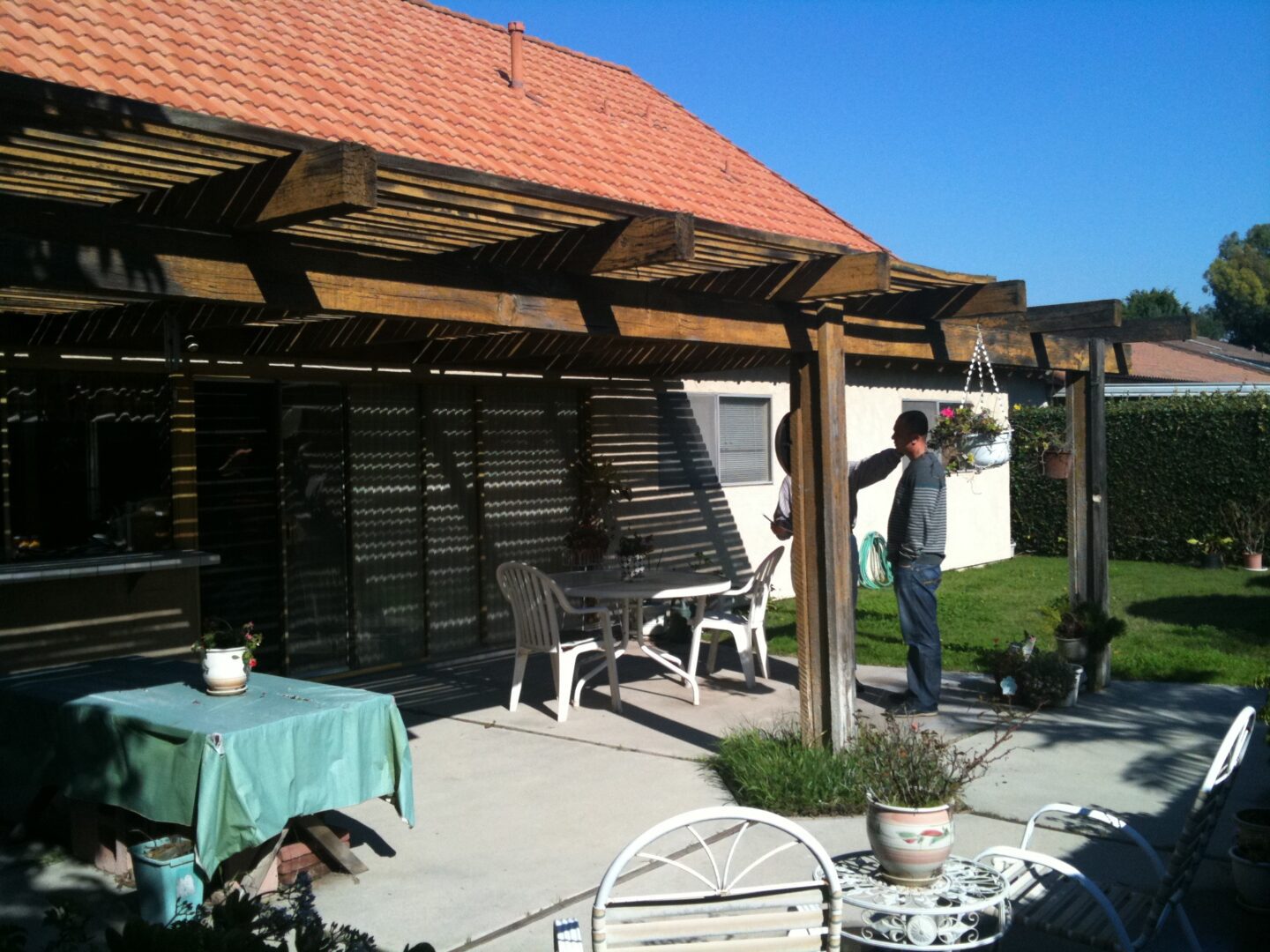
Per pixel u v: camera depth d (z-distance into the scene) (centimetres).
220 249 388
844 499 601
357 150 343
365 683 869
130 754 457
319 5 841
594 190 709
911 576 755
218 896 443
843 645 593
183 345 734
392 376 899
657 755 667
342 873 488
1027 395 1864
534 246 479
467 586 988
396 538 928
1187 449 1714
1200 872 482
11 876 490
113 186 376
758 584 871
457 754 680
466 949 414
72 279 350
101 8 579
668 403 1159
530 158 712
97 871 495
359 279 430
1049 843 514
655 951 302
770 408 1286
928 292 691
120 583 710
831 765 568
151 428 729
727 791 597
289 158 357
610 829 542
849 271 548
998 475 1802
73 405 690
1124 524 1775
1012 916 374
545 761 661
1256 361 3359
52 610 676
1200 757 651
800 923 311
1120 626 834
